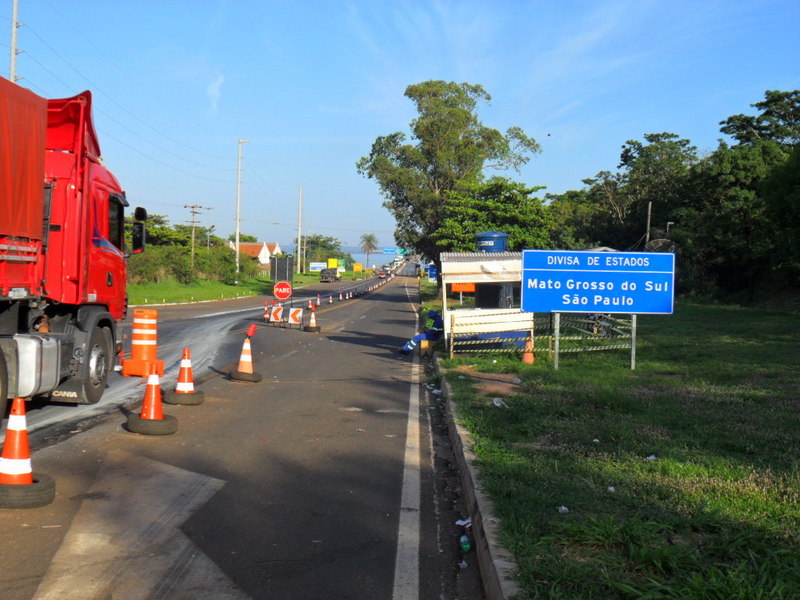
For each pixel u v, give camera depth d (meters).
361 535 5.34
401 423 9.76
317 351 19.30
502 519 5.06
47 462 6.99
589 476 6.27
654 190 65.62
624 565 4.24
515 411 9.38
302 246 157.25
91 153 10.09
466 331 16.58
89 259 9.62
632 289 14.34
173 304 45.75
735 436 7.99
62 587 4.24
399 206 58.97
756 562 4.21
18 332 8.46
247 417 9.73
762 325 26.94
